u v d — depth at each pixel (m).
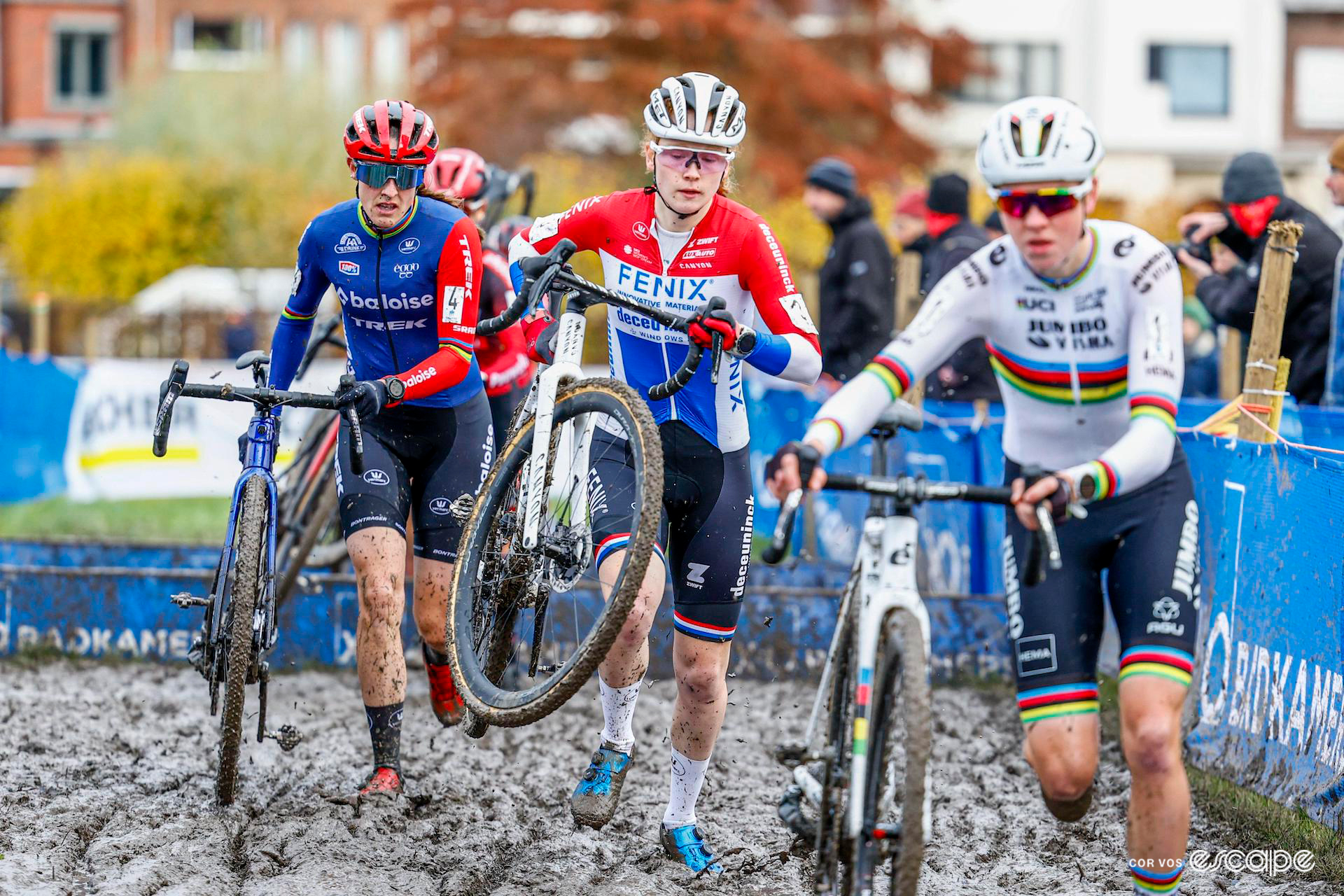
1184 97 94.69
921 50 79.38
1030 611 10.77
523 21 75.69
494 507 12.91
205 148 79.25
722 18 71.62
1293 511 14.02
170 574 21.08
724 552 12.59
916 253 26.33
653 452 11.25
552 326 13.50
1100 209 59.72
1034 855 13.27
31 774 14.99
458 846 13.04
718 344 11.43
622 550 12.20
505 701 11.66
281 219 66.00
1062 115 10.02
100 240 65.94
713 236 12.56
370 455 14.52
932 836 13.73
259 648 13.79
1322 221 19.53
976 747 17.19
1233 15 93.81
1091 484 9.72
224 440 35.59
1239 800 14.25
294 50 108.94
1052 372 10.75
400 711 14.32
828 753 10.59
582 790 12.70
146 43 107.88
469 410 15.18
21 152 106.62
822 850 10.42
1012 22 93.75
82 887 11.62
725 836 13.51
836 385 25.52
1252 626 14.80
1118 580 10.73
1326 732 13.23
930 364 10.60
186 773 15.23
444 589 15.20
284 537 19.19
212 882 11.93
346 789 14.61
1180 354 10.30
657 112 12.10
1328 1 95.56
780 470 9.68
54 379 35.28
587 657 11.00
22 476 35.12
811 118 75.00
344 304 14.64
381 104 13.94
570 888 12.11
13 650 21.28
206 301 57.19
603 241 12.93
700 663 12.60
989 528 21.73
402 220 14.23
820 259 51.75
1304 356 19.28
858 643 10.29
